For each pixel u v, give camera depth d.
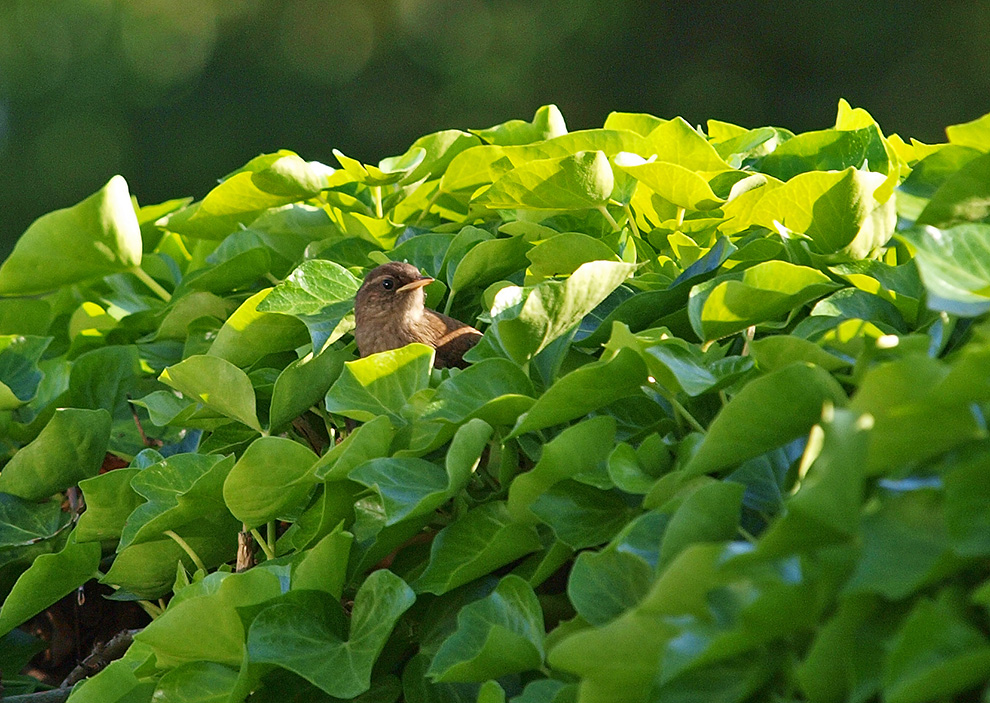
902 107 26.38
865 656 3.07
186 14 32.53
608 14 29.11
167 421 5.61
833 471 2.96
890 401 3.08
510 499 4.13
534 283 5.38
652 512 3.70
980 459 2.97
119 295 7.24
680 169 5.15
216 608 4.25
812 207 5.18
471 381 4.54
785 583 3.09
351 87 32.03
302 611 4.27
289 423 5.43
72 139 31.77
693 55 28.25
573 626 3.84
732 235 5.67
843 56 27.06
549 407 4.11
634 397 4.48
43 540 5.80
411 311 6.45
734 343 4.83
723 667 3.35
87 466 5.88
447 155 6.59
